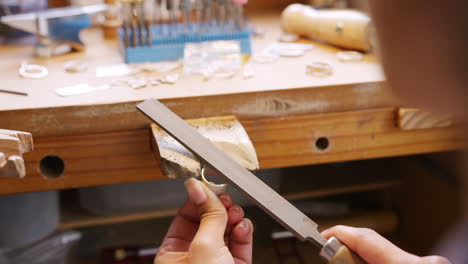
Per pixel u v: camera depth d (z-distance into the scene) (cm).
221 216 63
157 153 72
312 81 87
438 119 88
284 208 62
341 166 132
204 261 60
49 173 83
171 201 117
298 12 120
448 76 35
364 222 129
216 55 101
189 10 108
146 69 96
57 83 89
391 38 36
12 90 85
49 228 116
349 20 106
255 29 127
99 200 114
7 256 118
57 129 79
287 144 87
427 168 121
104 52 111
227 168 63
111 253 122
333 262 61
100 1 130
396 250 66
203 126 80
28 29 105
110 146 82
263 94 83
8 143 64
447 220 115
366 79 88
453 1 32
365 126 89
